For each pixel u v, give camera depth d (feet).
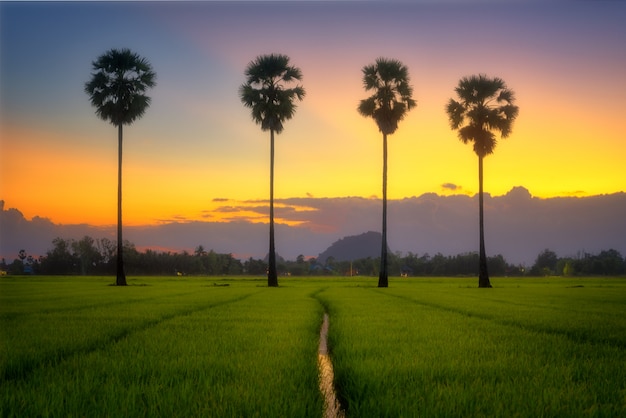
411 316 64.18
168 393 25.88
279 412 23.02
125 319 59.16
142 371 31.14
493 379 28.71
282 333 47.03
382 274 179.22
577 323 55.93
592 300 99.09
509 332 48.16
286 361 33.73
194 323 55.67
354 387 27.68
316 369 31.71
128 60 177.06
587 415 22.49
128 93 174.50
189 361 33.78
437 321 58.18
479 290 149.48
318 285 195.93
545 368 31.73
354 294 123.13
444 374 30.42
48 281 228.02
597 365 32.65
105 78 175.83
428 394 25.99
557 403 23.90
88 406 23.68
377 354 36.88
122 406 23.66
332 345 42.88
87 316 62.54
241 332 47.85
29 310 71.36
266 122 180.65
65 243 640.58
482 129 185.06
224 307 79.25
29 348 38.40
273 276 177.47
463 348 39.09
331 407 25.89
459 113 187.62
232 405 23.88
